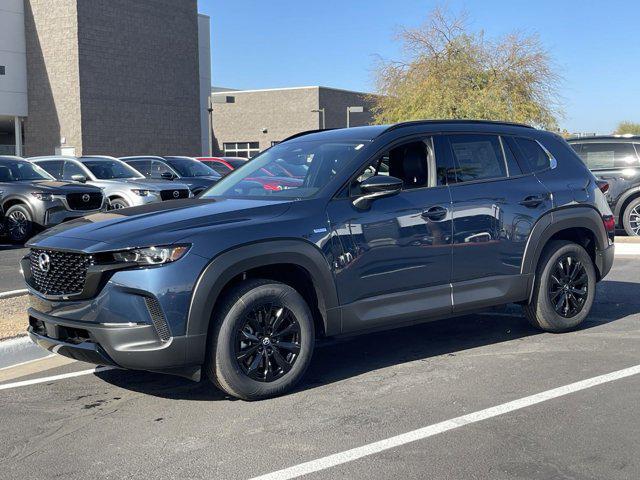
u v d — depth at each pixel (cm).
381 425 431
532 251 606
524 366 552
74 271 461
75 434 430
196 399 490
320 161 548
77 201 1339
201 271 444
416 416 446
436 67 3170
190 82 3934
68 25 3366
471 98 3042
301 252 481
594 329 672
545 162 641
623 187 1312
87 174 1545
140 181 1527
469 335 659
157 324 437
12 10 3425
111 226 473
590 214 648
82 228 480
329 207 504
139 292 435
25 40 3488
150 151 3728
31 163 1440
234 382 463
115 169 1602
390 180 505
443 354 594
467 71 3119
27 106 3516
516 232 595
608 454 385
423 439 408
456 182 573
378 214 520
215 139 5294
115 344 436
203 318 445
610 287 890
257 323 471
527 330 672
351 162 529
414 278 538
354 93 5225
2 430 440
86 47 3391
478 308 583
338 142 566
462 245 562
